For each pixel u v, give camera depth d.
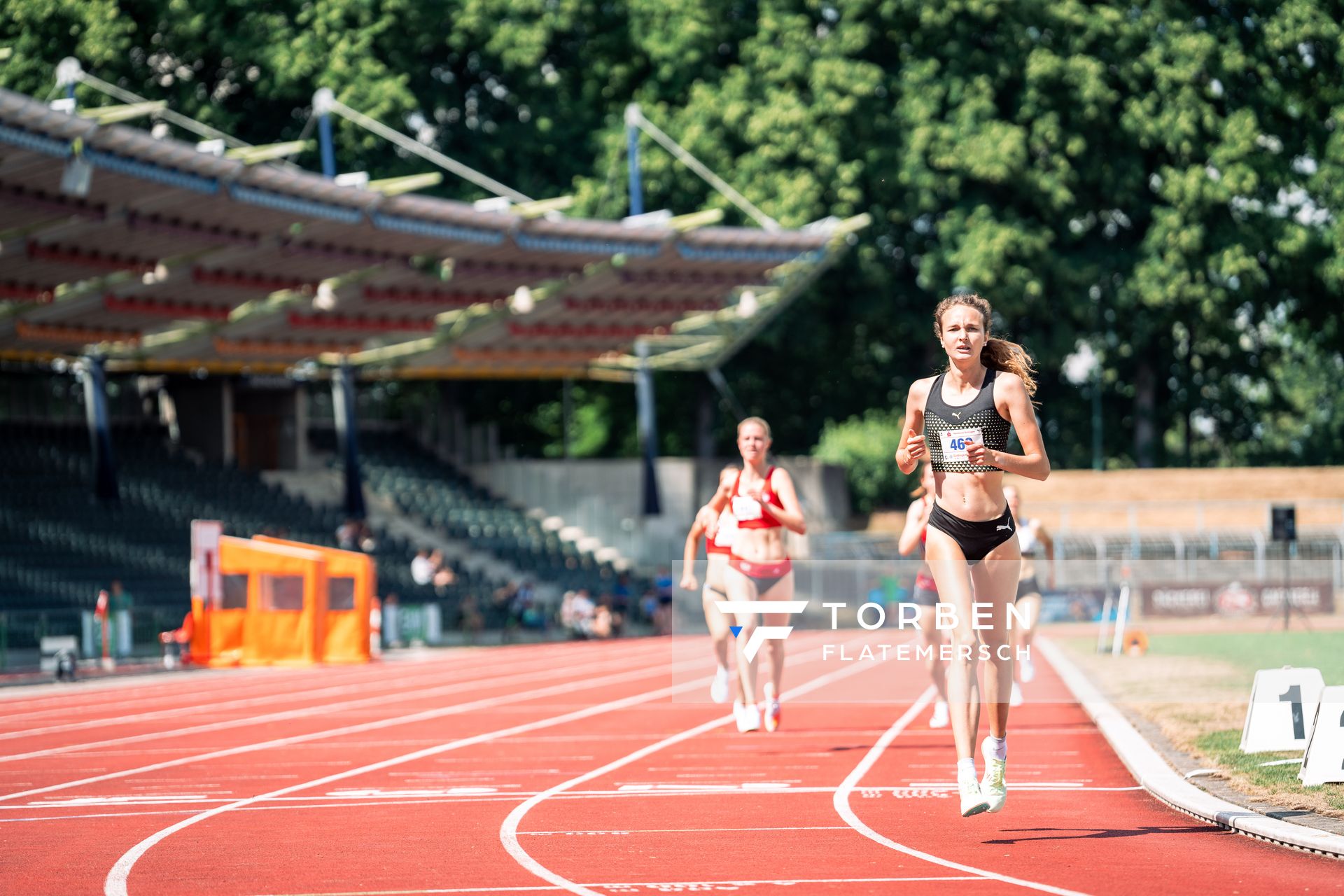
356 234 43.56
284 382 63.00
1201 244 64.69
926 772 13.80
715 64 68.06
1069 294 65.25
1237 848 9.42
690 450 78.00
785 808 11.67
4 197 34.75
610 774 14.23
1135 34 64.81
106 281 44.69
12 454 53.06
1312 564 44.38
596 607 52.78
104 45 52.44
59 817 12.24
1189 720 16.17
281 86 58.25
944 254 65.00
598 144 65.12
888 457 72.69
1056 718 18.73
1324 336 68.94
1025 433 9.41
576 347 59.75
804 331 68.19
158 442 59.59
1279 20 64.88
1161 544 58.16
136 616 38.53
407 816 11.75
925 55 66.06
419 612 46.94
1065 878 8.55
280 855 10.00
